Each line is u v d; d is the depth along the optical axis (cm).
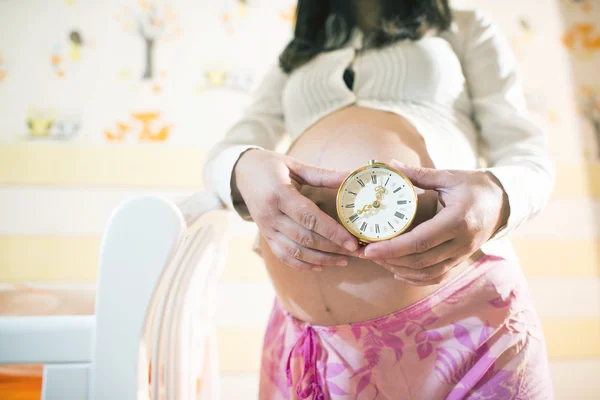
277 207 65
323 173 68
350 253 64
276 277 84
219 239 81
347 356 74
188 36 176
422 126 84
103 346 52
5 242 155
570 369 167
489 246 76
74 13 172
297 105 96
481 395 70
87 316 53
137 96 170
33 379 60
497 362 70
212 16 179
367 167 66
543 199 74
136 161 166
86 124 166
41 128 163
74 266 157
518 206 67
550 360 167
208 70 175
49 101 165
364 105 89
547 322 170
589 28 194
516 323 73
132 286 53
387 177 65
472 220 61
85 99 167
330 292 76
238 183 73
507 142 87
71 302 62
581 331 170
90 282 156
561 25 193
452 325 73
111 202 162
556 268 174
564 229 178
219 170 77
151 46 174
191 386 69
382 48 94
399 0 95
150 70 172
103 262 53
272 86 108
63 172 162
